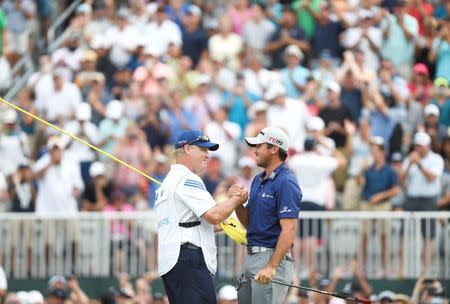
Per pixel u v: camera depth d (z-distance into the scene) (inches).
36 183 2352.4
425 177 2253.9
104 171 2413.9
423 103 2559.1
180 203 1384.1
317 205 2229.3
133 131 2454.5
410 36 2691.9
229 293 1993.1
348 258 2187.5
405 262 2181.3
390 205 2298.2
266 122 2490.2
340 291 2159.2
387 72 2588.6
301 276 2174.0
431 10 2795.3
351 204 2325.3
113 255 2229.3
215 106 2600.9
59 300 2117.4
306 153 2257.6
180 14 2832.2
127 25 2773.1
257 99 2618.1
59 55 2755.9
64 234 2241.6
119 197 2349.9
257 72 2652.6
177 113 2573.8
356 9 2797.7
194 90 2625.5
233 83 2655.0
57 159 2341.3
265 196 1392.7
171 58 2723.9
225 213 1368.1
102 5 3004.4
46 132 2605.8
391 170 2309.3
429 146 2272.4
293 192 1378.0
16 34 2876.5
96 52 2728.8
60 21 2999.5
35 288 2236.7
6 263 2247.8
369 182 2313.0
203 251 1387.8
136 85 2618.1
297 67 2662.4
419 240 2180.1
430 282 2160.4
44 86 2642.7
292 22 2780.5
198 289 1378.0
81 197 2410.2
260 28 2797.7
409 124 2551.7
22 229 2249.0
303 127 2493.8
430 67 2696.9
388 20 2696.9
